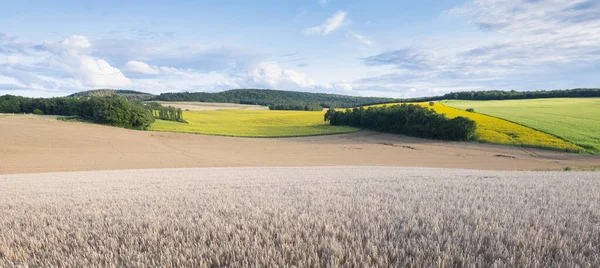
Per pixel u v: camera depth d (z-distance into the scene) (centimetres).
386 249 227
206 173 1480
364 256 220
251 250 233
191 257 229
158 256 232
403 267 204
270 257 222
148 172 1716
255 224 301
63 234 294
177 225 308
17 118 6203
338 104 16812
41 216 374
